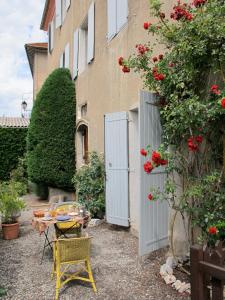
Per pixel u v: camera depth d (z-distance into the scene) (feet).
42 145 33.22
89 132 29.17
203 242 11.48
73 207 18.34
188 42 11.98
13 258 16.34
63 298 11.76
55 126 33.42
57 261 12.26
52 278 13.57
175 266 13.67
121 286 12.52
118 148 21.17
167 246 16.12
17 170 42.32
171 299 11.26
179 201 13.74
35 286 12.86
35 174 33.40
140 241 14.51
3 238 20.17
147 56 14.47
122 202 20.81
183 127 12.57
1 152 44.06
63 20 42.04
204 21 11.45
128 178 20.56
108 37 23.90
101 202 23.17
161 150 12.11
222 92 11.14
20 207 21.16
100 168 23.73
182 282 12.32
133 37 19.63
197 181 12.84
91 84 28.63
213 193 11.87
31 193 41.60
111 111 23.52
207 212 11.89
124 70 14.79
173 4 15.19
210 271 6.14
